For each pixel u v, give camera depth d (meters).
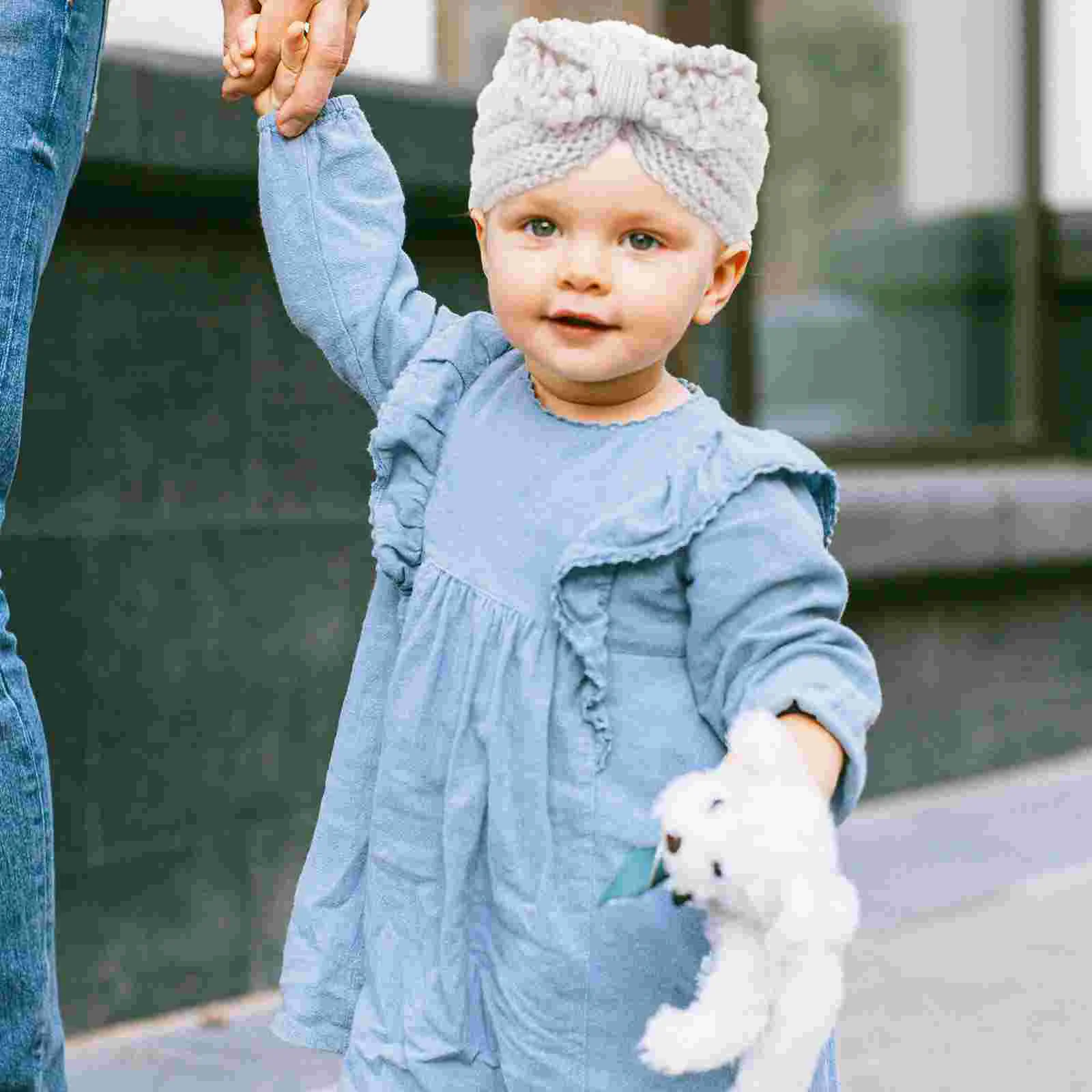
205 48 4.12
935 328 7.19
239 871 4.16
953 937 4.72
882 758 6.21
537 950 1.86
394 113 4.20
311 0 2.17
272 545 4.19
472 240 4.44
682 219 1.85
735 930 1.61
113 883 3.94
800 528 1.83
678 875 1.58
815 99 6.70
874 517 5.92
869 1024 4.09
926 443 7.08
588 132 1.82
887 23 6.96
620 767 1.87
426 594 1.96
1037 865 5.43
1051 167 7.59
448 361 2.08
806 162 6.67
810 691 1.72
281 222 2.21
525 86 1.84
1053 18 7.55
